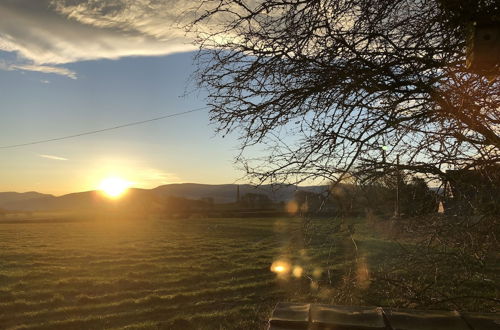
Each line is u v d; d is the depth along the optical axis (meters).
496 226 4.55
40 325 12.60
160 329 12.41
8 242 36.44
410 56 4.05
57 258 25.83
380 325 2.20
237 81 4.14
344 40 3.88
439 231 4.88
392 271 5.27
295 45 3.95
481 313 2.42
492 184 4.32
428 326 2.21
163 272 21.20
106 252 28.92
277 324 2.26
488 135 4.25
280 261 23.61
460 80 4.04
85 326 12.70
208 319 13.25
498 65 2.94
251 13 3.90
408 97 4.19
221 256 27.27
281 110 4.17
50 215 108.25
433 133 4.43
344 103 4.21
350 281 5.15
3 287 17.02
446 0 3.29
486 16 2.84
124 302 15.20
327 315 2.36
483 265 4.86
